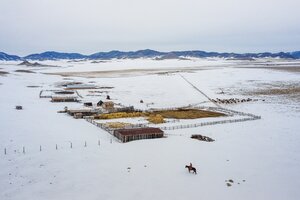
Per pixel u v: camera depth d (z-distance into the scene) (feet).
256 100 286.66
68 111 217.15
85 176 103.09
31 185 96.17
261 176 105.40
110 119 201.36
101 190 93.56
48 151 126.41
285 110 234.99
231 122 193.06
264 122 192.54
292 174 107.34
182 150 132.16
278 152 130.93
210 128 176.55
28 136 149.07
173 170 109.50
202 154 127.34
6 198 87.92
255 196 91.09
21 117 197.77
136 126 176.65
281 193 93.20
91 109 223.92
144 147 135.44
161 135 153.48
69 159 117.91
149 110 239.91
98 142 141.28
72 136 151.02
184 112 232.12
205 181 100.78
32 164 112.47
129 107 239.71
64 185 96.37
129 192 92.63
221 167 112.98
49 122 184.85
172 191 93.61
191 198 89.45
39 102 270.05
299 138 153.38
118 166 112.16
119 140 147.33
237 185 98.17
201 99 297.94
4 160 115.75
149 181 100.22
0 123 176.86
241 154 127.95
